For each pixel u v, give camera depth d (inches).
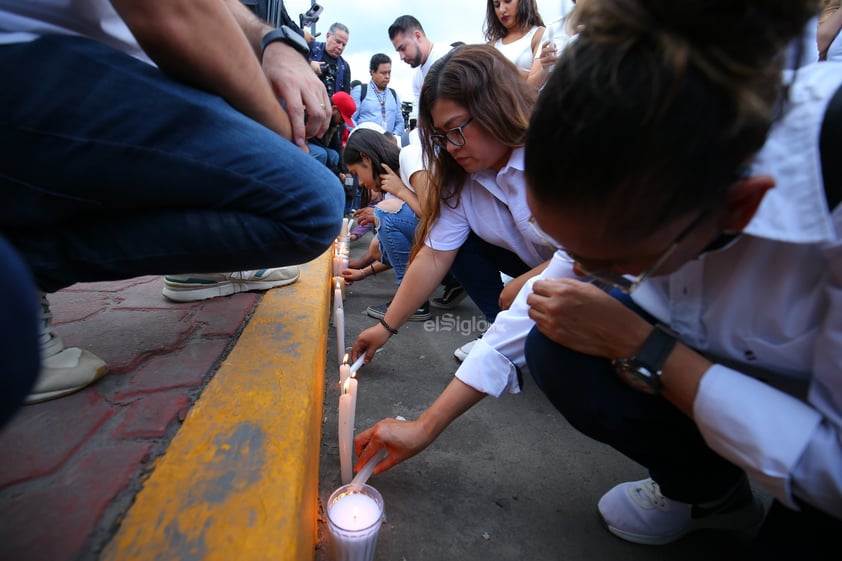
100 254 41.9
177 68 36.5
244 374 49.3
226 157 39.9
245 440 38.5
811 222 25.8
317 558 44.9
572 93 21.0
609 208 22.3
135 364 51.0
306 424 42.3
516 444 64.4
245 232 44.2
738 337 34.4
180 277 72.1
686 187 21.6
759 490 57.4
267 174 42.1
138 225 41.6
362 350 74.5
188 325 63.0
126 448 37.1
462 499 53.7
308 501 39.9
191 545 28.6
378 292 140.2
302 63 51.3
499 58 62.1
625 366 36.1
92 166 35.7
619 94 19.9
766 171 26.6
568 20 23.2
